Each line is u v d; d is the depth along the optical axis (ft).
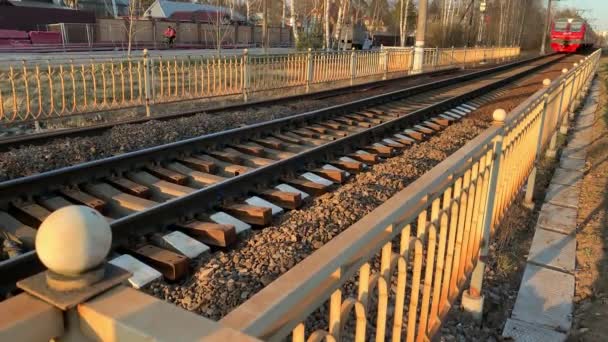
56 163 22.02
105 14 176.14
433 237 8.55
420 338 9.00
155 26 122.52
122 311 3.59
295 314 4.62
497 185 12.90
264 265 13.58
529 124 17.07
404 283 7.38
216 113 35.58
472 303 12.14
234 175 22.12
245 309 4.04
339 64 59.41
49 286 3.69
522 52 237.66
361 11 185.57
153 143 26.43
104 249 3.72
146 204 17.48
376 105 43.11
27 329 3.44
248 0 160.35
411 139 30.58
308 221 16.56
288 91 52.06
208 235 14.94
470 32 167.63
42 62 52.24
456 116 40.52
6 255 13.89
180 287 12.57
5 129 30.68
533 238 17.01
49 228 3.55
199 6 167.84
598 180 23.79
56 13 124.67
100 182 19.63
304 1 144.36
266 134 29.04
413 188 7.24
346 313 5.71
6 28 116.98
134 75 48.83
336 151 25.67
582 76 48.21
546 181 23.80
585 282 14.12
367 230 5.57
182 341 3.33
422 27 83.20
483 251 12.13
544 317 12.42
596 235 17.15
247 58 43.45
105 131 27.94
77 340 3.70
